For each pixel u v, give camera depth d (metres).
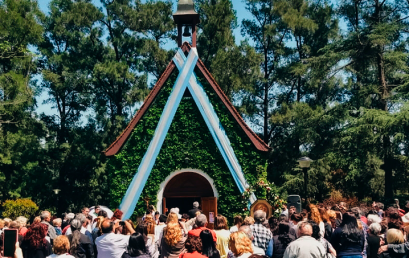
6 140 29.52
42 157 37.84
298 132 34.09
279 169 38.12
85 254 9.41
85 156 37.72
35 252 9.34
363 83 37.28
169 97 20.95
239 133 20.67
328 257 8.30
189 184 20.78
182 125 20.89
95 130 40.44
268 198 19.95
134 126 20.84
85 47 39.22
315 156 35.47
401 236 8.70
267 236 9.18
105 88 40.59
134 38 39.84
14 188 33.44
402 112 25.56
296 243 7.34
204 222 8.99
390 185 29.69
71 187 39.44
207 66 40.38
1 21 25.70
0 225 11.64
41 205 37.69
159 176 20.55
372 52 30.61
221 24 38.12
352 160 29.55
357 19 35.78
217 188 20.38
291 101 41.31
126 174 20.62
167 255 8.85
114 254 8.77
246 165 20.41
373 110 27.58
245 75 38.16
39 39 28.16
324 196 35.28
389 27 29.38
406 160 29.58
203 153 20.62
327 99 38.66
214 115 20.77
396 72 31.77
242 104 39.41
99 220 10.95
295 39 40.91
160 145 20.58
